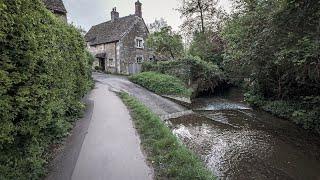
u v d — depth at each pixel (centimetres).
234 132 1105
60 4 2177
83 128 844
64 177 511
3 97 397
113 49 3256
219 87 2570
